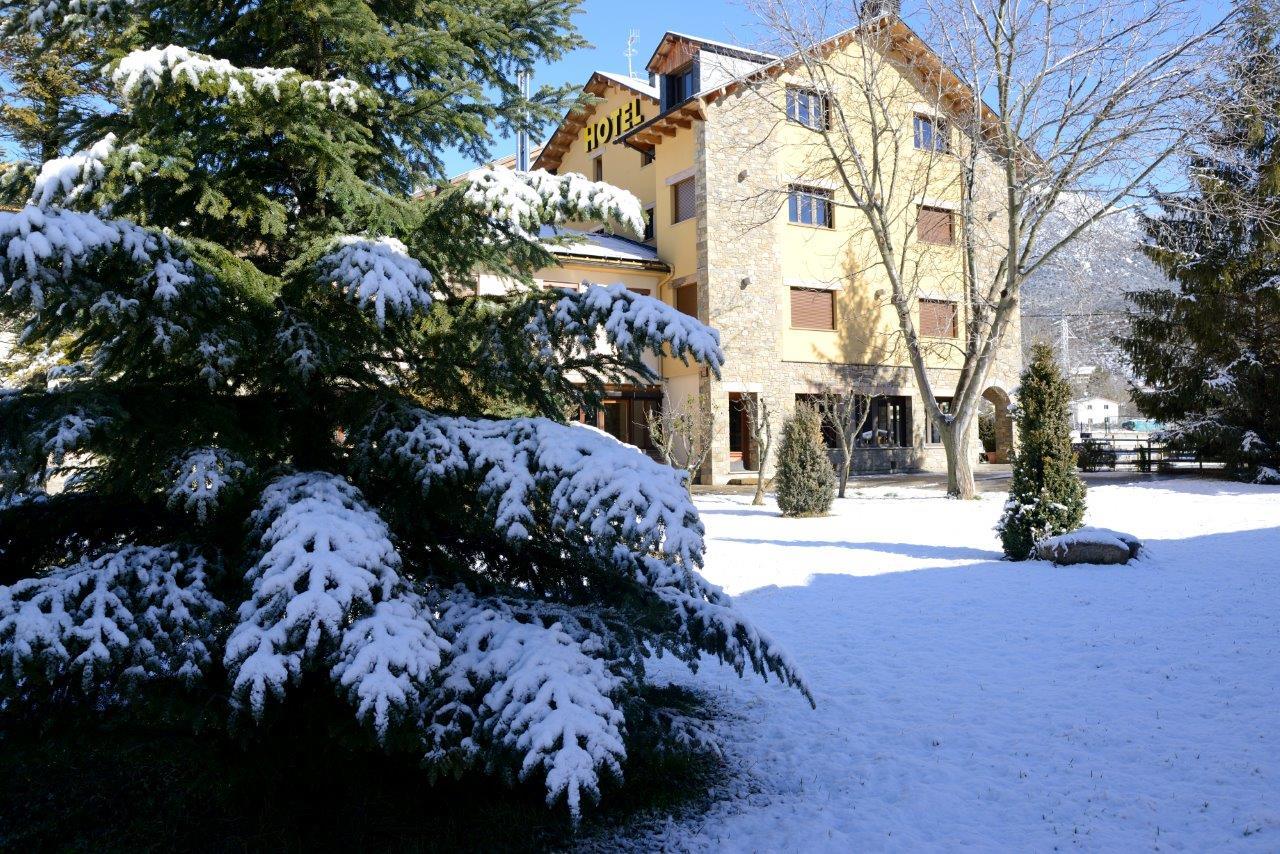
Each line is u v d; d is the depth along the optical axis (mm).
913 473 25391
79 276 3023
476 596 3996
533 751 2912
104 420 3078
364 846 3471
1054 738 4621
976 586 8742
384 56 4500
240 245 4516
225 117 3926
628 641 3707
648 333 3719
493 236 4422
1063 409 10648
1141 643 6348
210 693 3121
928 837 3594
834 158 19594
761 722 5035
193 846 3447
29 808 3646
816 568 10062
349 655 2865
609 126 27234
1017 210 17484
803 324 23984
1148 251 21172
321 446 4195
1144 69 15914
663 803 3920
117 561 3250
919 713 5105
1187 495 17234
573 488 3393
